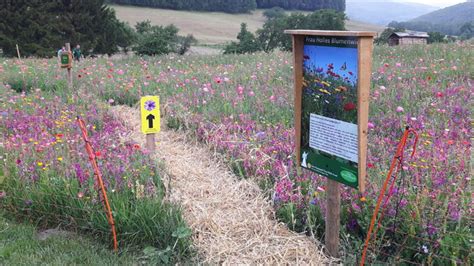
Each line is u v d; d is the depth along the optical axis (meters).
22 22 37.09
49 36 36.72
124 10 78.88
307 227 4.62
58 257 4.43
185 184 5.38
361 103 3.49
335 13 45.69
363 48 3.41
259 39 40.62
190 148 6.78
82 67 15.32
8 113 8.16
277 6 99.06
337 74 3.67
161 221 4.61
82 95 9.77
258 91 9.66
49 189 5.17
